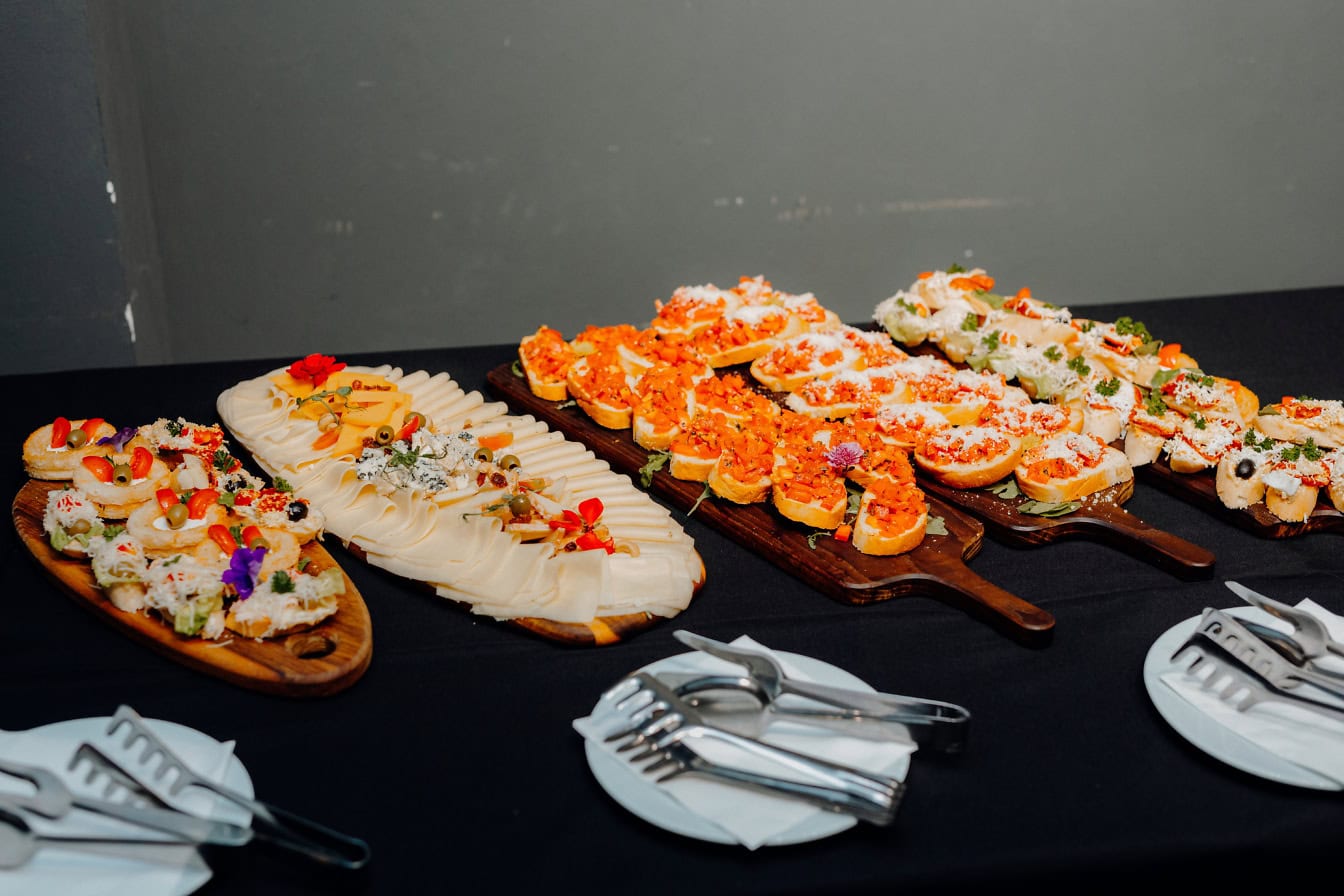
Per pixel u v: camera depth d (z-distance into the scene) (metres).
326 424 2.68
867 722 1.79
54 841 1.51
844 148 6.35
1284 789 1.76
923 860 1.62
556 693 1.99
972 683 2.03
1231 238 6.95
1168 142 6.59
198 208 5.77
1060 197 6.68
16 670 2.03
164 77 5.43
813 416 2.87
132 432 2.63
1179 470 2.71
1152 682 1.94
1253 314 3.75
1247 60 6.39
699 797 1.66
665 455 2.74
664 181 6.26
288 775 1.79
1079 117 6.45
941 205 6.60
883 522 2.38
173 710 1.94
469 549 2.30
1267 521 2.53
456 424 2.87
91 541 2.23
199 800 1.62
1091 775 1.80
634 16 5.81
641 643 2.13
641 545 2.37
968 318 3.37
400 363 3.34
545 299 6.44
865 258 6.69
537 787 1.77
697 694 1.83
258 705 1.96
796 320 3.43
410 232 6.11
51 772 1.55
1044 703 1.97
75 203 4.89
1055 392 3.09
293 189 5.85
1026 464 2.62
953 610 2.26
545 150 6.05
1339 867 1.71
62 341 5.18
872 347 3.25
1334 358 3.43
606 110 6.02
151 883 1.50
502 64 5.79
